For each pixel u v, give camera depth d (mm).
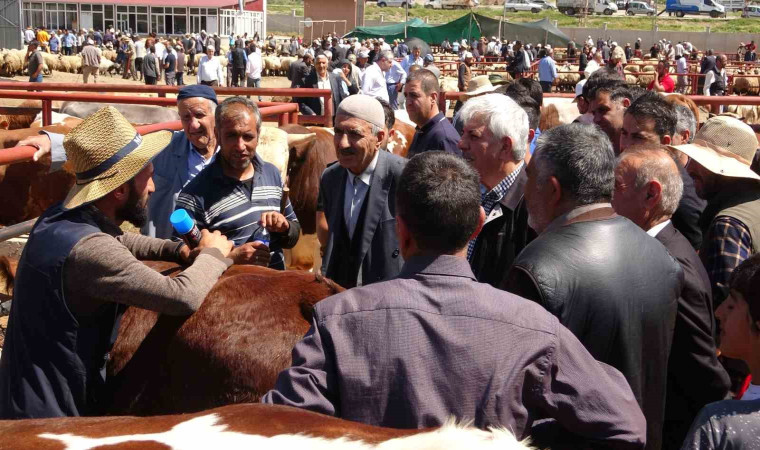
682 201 4109
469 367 1893
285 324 2607
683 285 2705
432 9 94125
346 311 1992
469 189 2070
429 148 5461
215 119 3812
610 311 2383
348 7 66125
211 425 1738
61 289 2512
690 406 2914
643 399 2506
